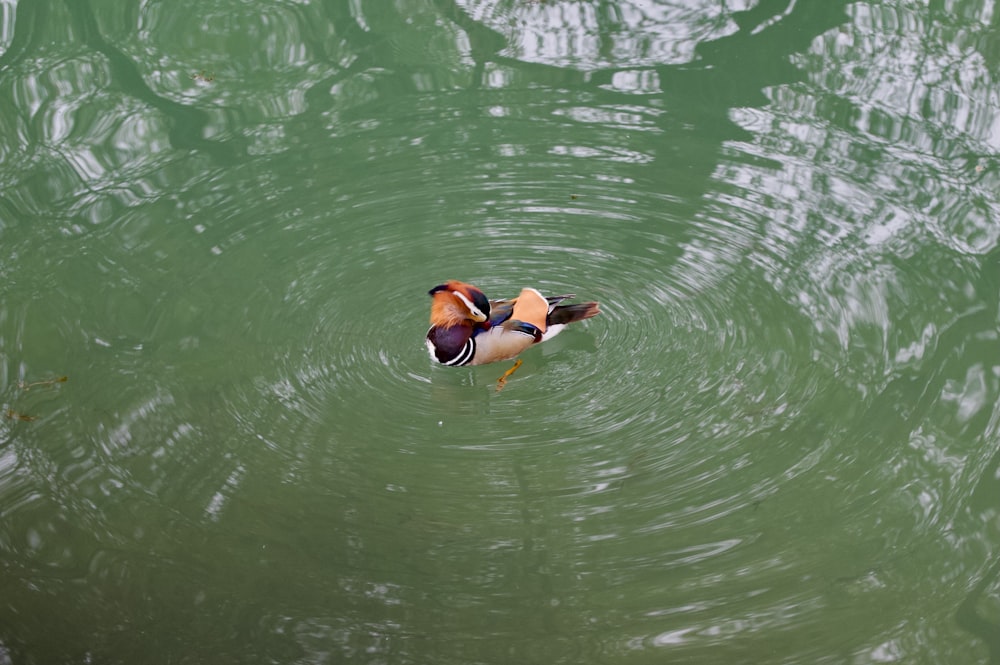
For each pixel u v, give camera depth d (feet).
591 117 47.80
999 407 32.89
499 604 27.53
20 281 39.55
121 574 28.48
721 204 42.16
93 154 46.52
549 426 33.47
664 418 33.42
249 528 29.86
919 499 30.01
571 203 42.78
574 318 36.35
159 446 32.71
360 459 32.22
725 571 28.14
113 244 41.45
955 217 40.83
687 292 38.22
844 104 47.57
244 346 36.58
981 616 26.55
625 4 55.98
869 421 32.68
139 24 55.67
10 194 44.14
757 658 25.72
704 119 47.19
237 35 54.75
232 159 46.21
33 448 32.65
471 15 55.98
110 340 36.81
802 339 35.94
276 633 26.76
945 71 49.24
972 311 36.58
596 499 30.66
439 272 39.73
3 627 26.94
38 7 56.65
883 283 37.96
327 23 55.72
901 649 25.84
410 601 27.61
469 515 30.30
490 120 48.03
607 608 27.25
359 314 37.91
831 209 41.60
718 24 54.24
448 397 34.78
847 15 54.19
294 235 41.78
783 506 30.07
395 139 47.14
